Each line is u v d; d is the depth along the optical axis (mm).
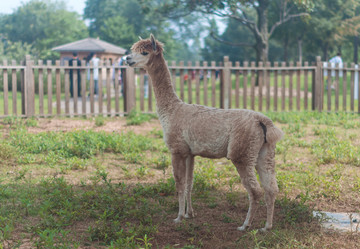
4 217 4879
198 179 6477
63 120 12477
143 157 8344
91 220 5043
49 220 4750
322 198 5984
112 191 5863
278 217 5227
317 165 7832
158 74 5156
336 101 14562
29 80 12523
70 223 4848
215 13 22766
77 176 7047
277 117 12945
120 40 57938
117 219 5027
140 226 4598
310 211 5336
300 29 34938
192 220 5180
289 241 4227
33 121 11656
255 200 4641
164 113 5078
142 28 64125
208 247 4332
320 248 4207
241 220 5145
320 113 13766
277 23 25047
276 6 32906
